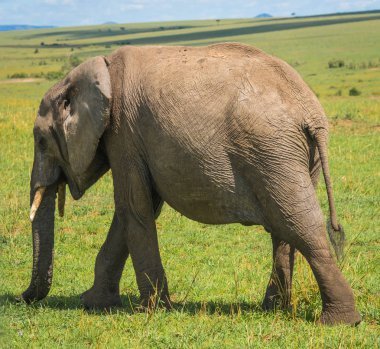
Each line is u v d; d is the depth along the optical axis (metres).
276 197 12.52
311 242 12.47
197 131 12.78
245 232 21.98
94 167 14.74
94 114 13.67
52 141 14.87
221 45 13.50
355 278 15.89
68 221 23.52
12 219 23.58
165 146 13.11
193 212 13.55
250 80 12.65
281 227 12.66
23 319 13.79
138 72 13.58
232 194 12.91
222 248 20.22
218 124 12.67
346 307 12.52
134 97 13.48
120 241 14.77
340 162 32.59
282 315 13.28
